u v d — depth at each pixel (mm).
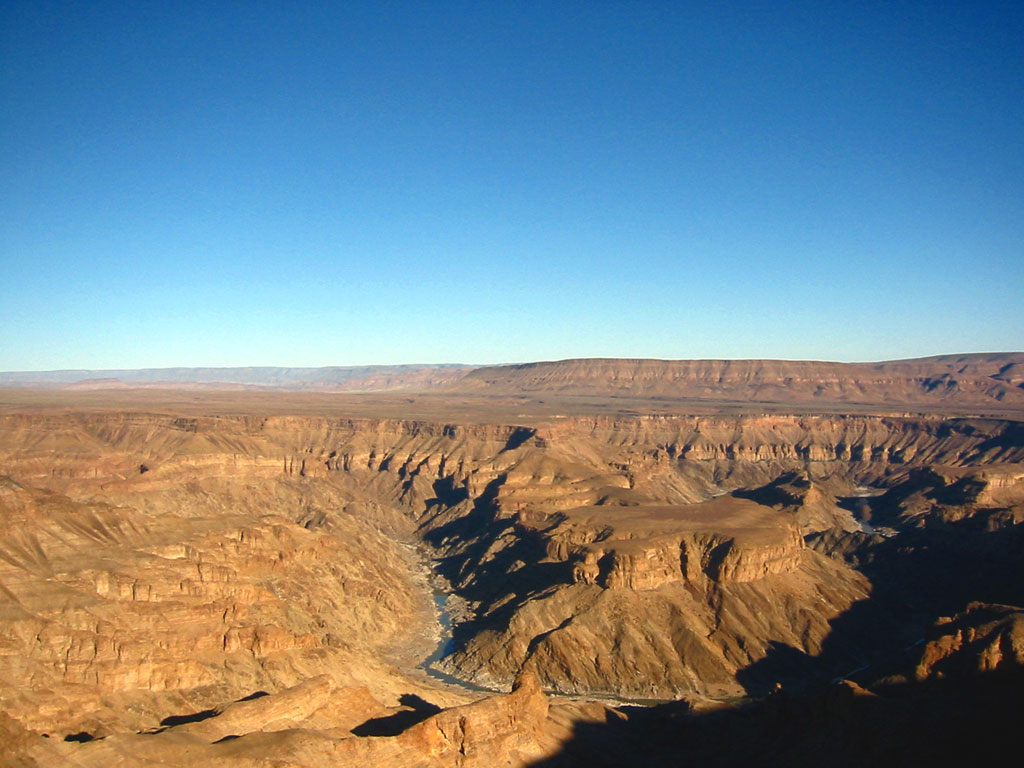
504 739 103188
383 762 92375
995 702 105125
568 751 108625
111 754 83062
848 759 101500
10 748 80125
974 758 94188
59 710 96000
